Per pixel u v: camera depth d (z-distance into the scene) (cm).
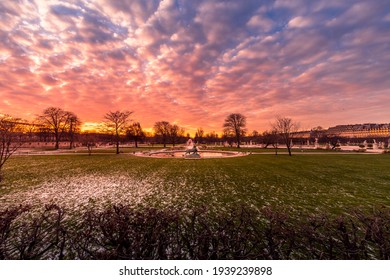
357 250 288
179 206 691
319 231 337
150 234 305
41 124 4681
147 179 1155
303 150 4288
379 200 752
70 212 630
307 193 849
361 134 11750
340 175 1257
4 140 1023
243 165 1753
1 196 815
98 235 414
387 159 2225
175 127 8175
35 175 1285
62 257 355
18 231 471
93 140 5706
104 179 1160
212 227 459
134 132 6256
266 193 849
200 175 1269
